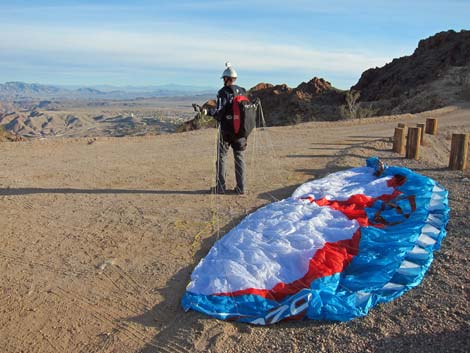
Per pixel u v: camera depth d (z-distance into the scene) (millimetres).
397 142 13703
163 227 6859
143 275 5375
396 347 3889
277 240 5762
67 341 4219
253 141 16531
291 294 4688
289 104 57344
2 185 9234
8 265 5633
